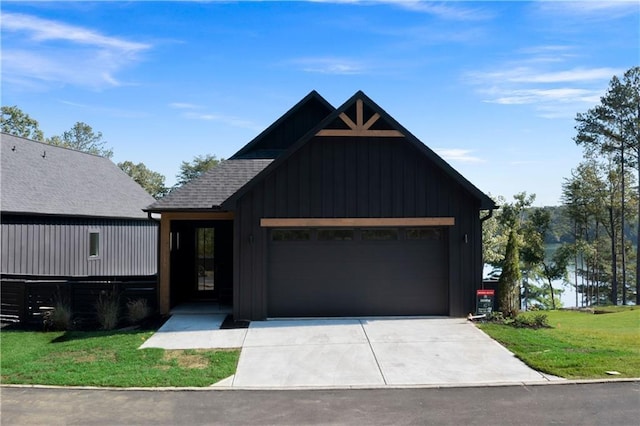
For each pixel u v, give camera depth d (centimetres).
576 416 650
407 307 1275
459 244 1269
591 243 4531
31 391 750
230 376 819
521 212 4266
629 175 4044
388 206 1262
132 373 825
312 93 1585
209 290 1546
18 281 1299
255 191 1244
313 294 1265
